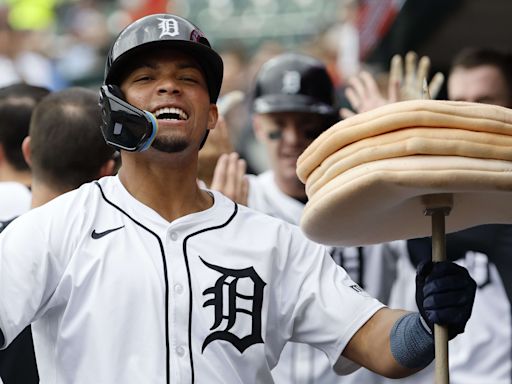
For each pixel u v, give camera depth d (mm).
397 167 7059
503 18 15477
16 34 23750
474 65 12828
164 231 7926
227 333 7727
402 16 15719
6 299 7602
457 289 7477
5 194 10578
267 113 12180
